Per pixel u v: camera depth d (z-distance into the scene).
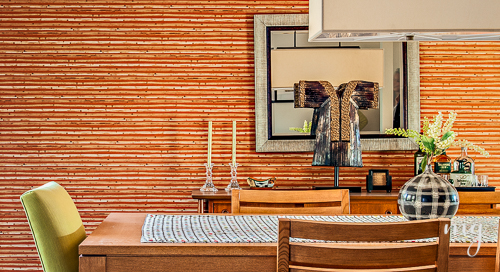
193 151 3.02
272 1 3.01
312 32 1.34
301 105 2.73
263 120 2.95
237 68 3.01
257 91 2.95
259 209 1.82
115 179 3.00
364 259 0.99
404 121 2.97
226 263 1.17
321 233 0.99
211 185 2.79
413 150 3.00
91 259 1.14
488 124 3.04
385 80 2.98
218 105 3.01
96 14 3.00
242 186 2.99
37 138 2.98
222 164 3.01
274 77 2.96
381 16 1.24
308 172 3.01
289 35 2.97
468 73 3.04
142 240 1.21
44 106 2.97
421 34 1.35
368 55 2.98
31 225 1.28
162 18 3.01
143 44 3.00
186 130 3.01
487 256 1.20
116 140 3.00
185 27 3.01
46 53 2.98
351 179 3.01
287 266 1.01
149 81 3.00
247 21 3.01
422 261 1.02
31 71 2.97
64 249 1.30
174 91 3.01
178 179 3.01
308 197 1.81
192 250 1.16
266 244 1.18
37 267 2.98
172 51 3.01
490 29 1.25
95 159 2.99
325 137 2.72
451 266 1.20
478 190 2.52
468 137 3.04
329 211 1.81
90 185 2.99
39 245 1.28
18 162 2.97
